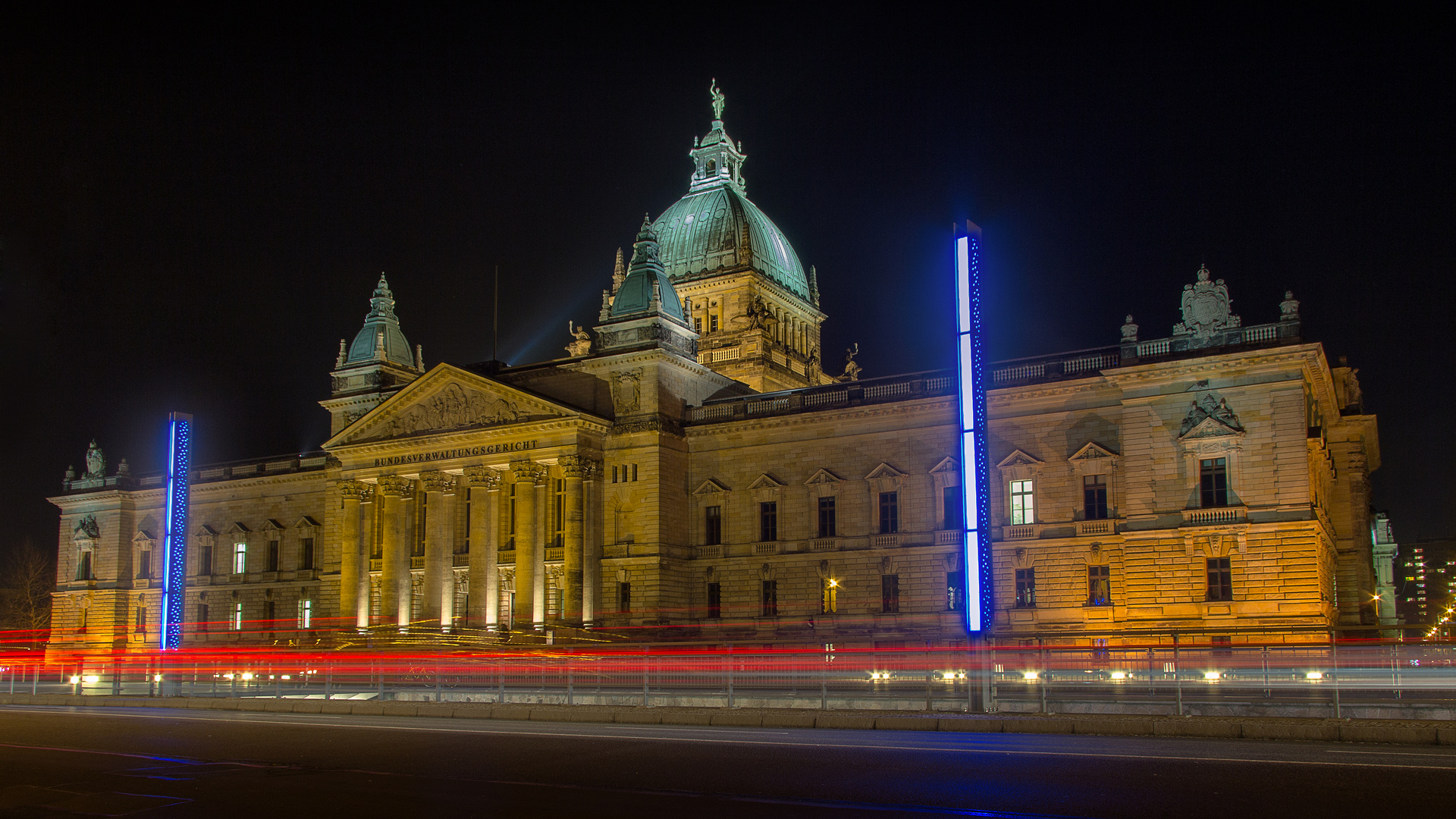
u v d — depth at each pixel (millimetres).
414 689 62562
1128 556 81812
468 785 28281
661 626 95750
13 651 153750
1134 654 70750
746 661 70562
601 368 102562
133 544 138500
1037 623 86812
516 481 100625
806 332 138125
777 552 98000
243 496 132125
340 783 28922
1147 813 23188
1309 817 22500
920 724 39875
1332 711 41594
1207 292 82125
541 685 60031
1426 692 46062
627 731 40406
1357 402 103875
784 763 30781
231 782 29516
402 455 107312
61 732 43344
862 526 95250
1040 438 89375
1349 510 100000
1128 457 82938
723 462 101562
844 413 96312
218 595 131250
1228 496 79438
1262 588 77500
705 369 105688
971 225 45500
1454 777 26609
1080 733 37781
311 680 84438
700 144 140000
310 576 125062
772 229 136500
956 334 44969
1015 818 22812
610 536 99875
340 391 118688
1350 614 97312
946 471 92312
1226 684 44875
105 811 25453
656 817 23531
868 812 23531
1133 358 83438
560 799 25891
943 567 91562
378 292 121750
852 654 56406
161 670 71125
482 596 100500
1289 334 78938
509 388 101250
